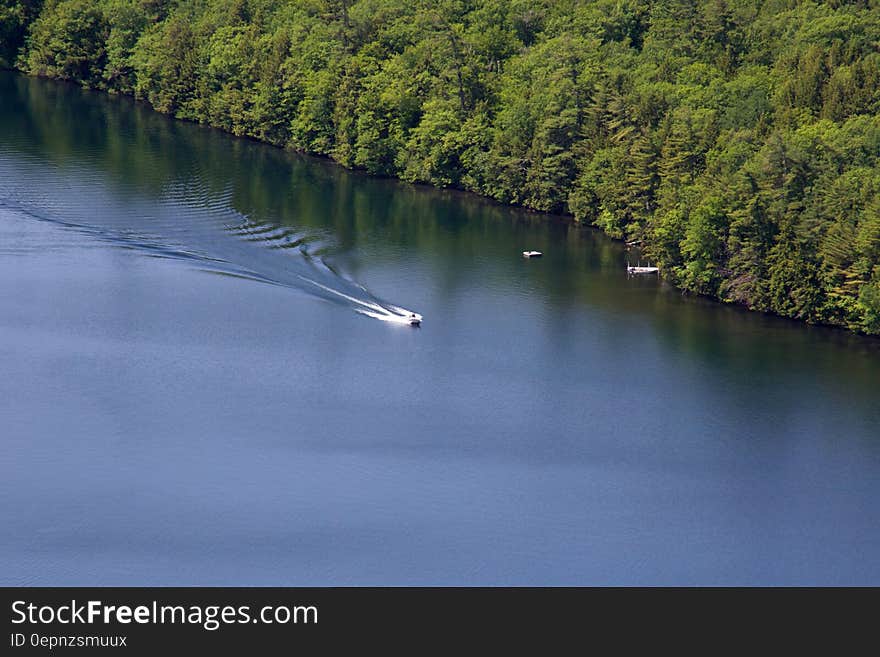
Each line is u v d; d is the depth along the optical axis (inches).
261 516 6648.6
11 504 6658.5
